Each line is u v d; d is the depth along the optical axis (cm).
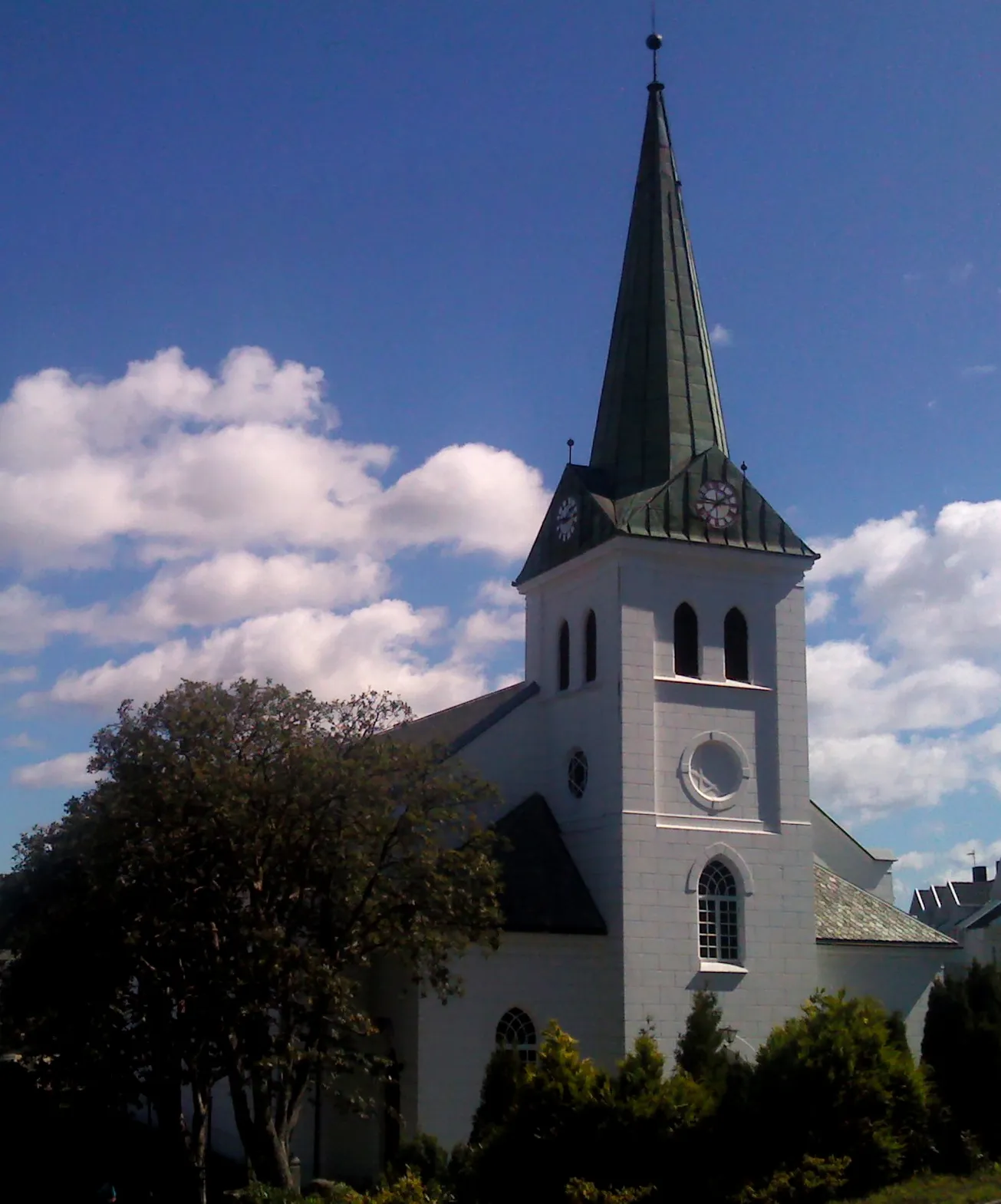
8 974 4016
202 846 3638
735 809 4756
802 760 4878
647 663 4716
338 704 3903
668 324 5153
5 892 3994
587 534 4891
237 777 3612
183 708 3759
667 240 5269
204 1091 4066
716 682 4809
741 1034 4600
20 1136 5247
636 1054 3328
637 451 5044
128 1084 3828
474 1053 4356
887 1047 3328
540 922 4497
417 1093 4266
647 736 4666
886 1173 3173
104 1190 4084
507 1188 3250
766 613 4944
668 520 4797
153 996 3816
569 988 4525
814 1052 3238
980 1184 3169
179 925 3616
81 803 3906
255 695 3831
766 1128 3198
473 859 3931
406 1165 3584
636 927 4528
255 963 3550
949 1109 3469
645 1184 3130
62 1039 3769
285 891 3759
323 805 3700
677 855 4625
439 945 3809
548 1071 3334
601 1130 3177
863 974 4959
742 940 4678
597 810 4719
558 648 5109
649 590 4772
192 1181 4116
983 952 8888
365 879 3816
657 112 5422
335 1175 4550
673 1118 3206
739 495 4941
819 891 5156
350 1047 3850
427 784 3928
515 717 5081
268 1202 3459
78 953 3772
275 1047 3606
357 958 3809
